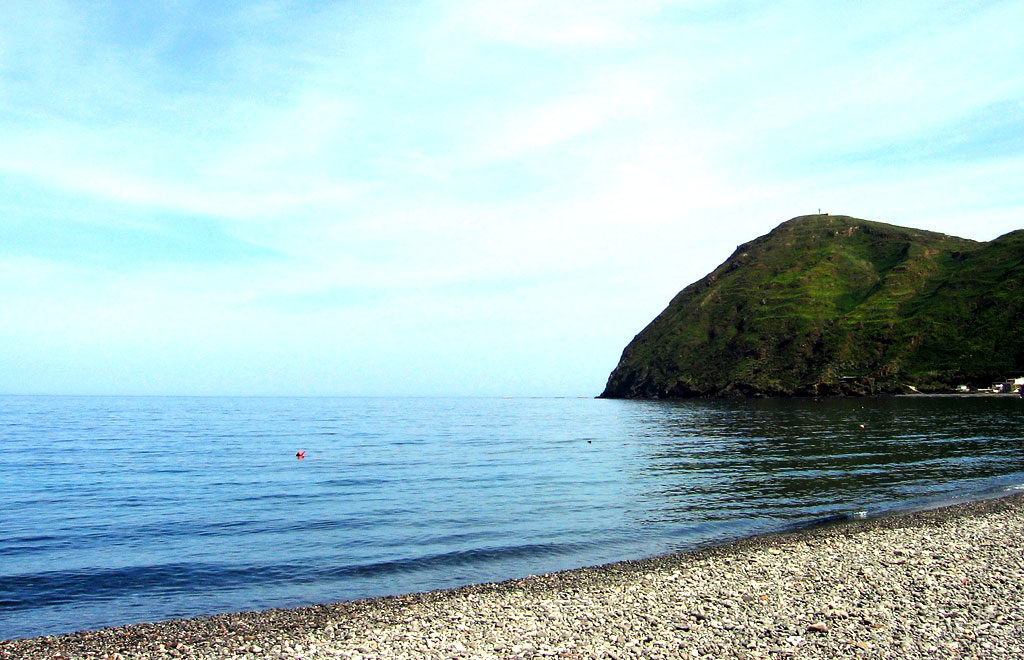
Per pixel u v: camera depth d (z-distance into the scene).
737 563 22.30
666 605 17.78
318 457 65.25
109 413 195.50
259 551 26.72
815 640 14.82
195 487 44.47
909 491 39.06
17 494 41.94
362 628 16.81
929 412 106.75
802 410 122.75
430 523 31.75
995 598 17.50
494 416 180.50
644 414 143.88
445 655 14.69
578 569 22.67
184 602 20.59
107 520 33.22
